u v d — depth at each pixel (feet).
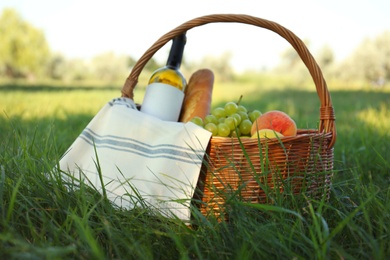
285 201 4.29
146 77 48.08
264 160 4.51
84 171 4.93
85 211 3.77
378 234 3.81
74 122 11.97
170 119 5.81
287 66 76.38
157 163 4.71
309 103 25.00
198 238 3.70
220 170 4.57
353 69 64.80
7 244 3.38
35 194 4.37
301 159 4.68
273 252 3.38
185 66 72.90
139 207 4.31
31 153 5.63
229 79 78.64
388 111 14.70
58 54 91.66
